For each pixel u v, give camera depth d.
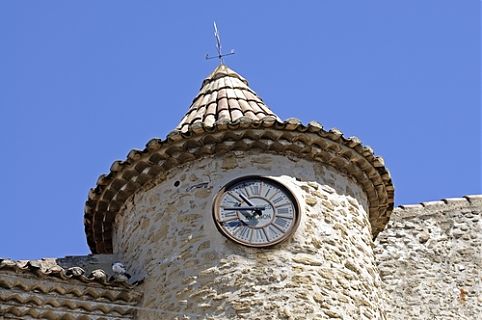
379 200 15.14
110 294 13.55
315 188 14.02
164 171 14.30
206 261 13.24
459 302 17.06
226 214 13.58
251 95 16.48
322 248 13.48
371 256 14.27
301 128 14.01
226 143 14.06
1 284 13.15
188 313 12.92
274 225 13.49
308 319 12.75
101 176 14.55
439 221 17.86
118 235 14.89
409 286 17.09
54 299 13.33
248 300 12.82
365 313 13.40
